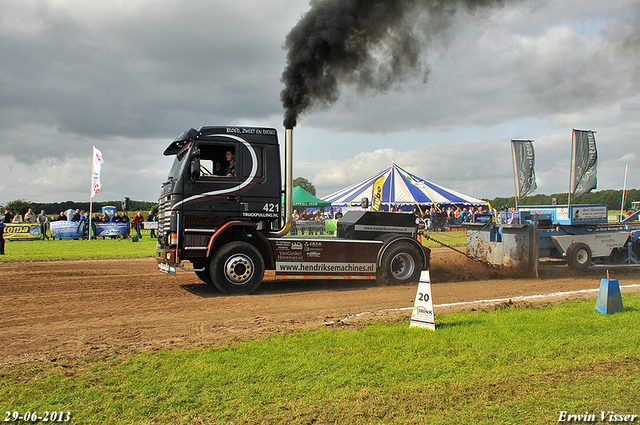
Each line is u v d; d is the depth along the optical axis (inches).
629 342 199.3
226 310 276.4
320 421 126.9
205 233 328.5
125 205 1033.5
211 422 125.3
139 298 316.5
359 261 373.7
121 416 127.9
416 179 1496.1
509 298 319.6
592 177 487.8
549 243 462.9
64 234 989.2
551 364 172.4
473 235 477.7
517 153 565.9
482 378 158.1
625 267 484.1
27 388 146.2
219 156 337.1
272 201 343.0
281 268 351.9
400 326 225.9
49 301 303.0
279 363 169.9
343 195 1502.2
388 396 143.2
